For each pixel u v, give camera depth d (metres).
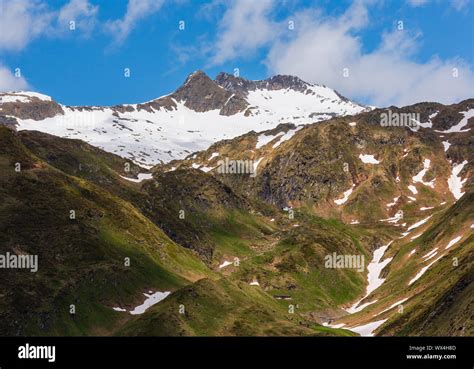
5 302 175.62
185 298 168.00
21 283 183.75
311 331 161.12
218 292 174.75
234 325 161.50
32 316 174.38
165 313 161.25
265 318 166.50
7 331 168.00
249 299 178.50
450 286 178.88
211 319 163.75
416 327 170.25
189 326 159.75
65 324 178.12
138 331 157.62
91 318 184.00
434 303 172.75
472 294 154.00
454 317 152.88
